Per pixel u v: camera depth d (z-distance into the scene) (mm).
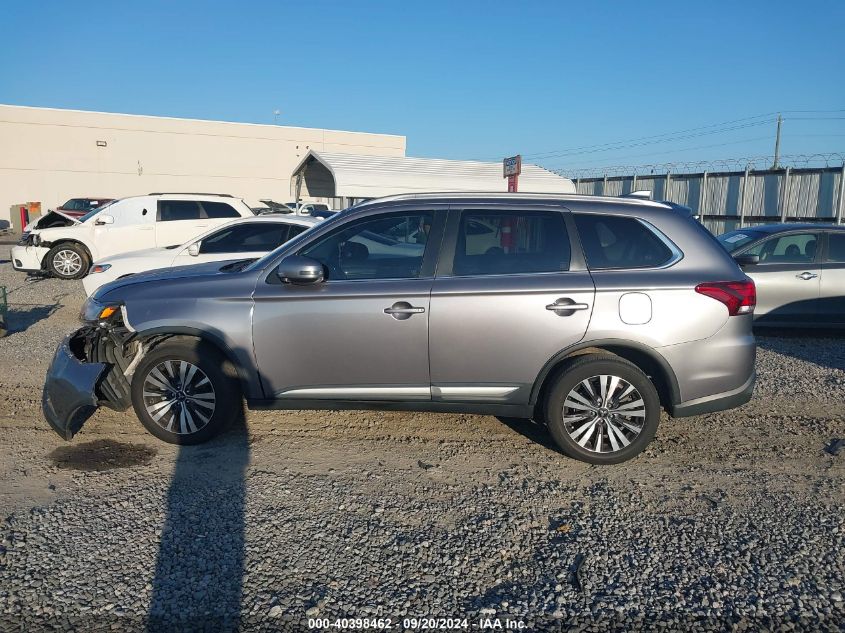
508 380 4715
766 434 5504
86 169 43031
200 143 45812
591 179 27000
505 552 3678
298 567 3494
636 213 4840
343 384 4824
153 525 3887
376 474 4621
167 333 4898
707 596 3309
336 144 50031
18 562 3504
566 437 4758
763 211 19969
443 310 4648
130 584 3332
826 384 6918
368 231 4887
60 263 14656
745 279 4758
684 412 4730
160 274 5457
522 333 4629
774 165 19406
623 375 4641
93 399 4789
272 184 48438
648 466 4840
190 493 4297
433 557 3613
